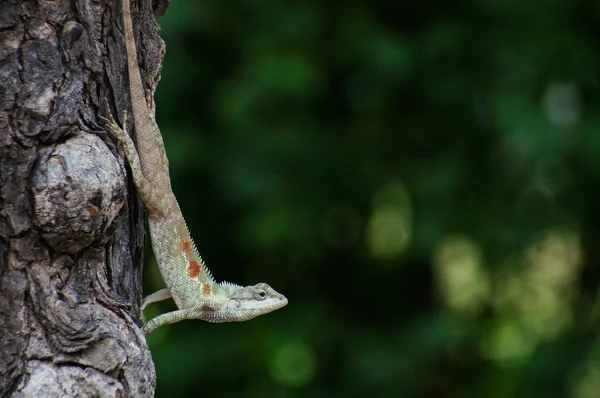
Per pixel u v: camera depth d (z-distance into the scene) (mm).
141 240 4969
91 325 4086
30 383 3926
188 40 10898
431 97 11266
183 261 5539
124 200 4246
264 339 10852
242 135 10586
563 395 11227
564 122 10867
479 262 11789
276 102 10773
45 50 4047
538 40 10859
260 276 11727
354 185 11562
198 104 10938
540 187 11547
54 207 3928
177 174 10695
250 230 10562
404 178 11578
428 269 12156
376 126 11695
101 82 4367
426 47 10969
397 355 11102
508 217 11422
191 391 10906
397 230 12133
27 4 4016
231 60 10977
